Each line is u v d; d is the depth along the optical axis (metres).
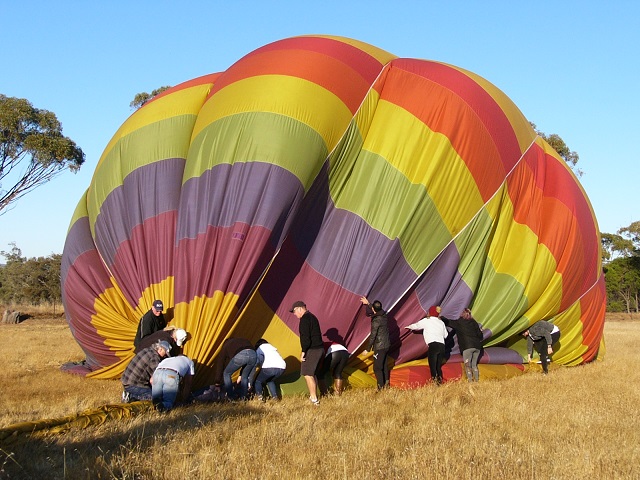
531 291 13.52
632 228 61.69
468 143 12.30
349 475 5.56
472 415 8.12
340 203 11.41
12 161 35.91
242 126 10.86
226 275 9.99
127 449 5.92
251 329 10.34
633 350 19.45
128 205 11.89
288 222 10.50
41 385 10.95
